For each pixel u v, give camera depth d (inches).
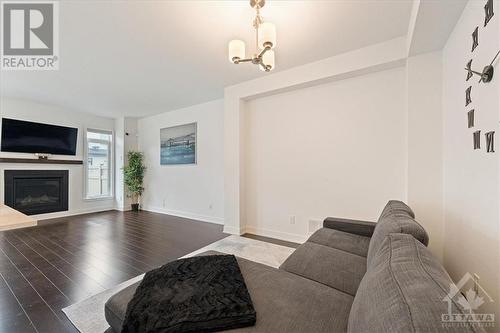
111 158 225.3
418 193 85.0
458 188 67.7
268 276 53.4
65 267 93.9
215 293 44.3
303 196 126.7
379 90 104.6
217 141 173.8
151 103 180.2
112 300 45.0
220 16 77.5
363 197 109.8
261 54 64.6
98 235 139.1
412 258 31.0
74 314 64.3
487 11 49.4
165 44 95.1
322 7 73.2
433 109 83.0
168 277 50.6
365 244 73.9
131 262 99.9
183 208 195.2
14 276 85.7
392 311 21.8
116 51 100.5
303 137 126.3
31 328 58.8
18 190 168.9
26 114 171.9
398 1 70.5
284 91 129.0
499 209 44.6
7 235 138.6
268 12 75.3
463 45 63.8
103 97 164.6
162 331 35.6
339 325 37.4
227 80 134.8
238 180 141.8
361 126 109.5
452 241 72.1
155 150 215.8
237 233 141.7
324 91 119.0
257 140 142.8
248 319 37.5
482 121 51.9
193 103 181.3
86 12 75.5
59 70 119.1
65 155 193.5
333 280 54.9
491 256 47.5
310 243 75.3
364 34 88.5
